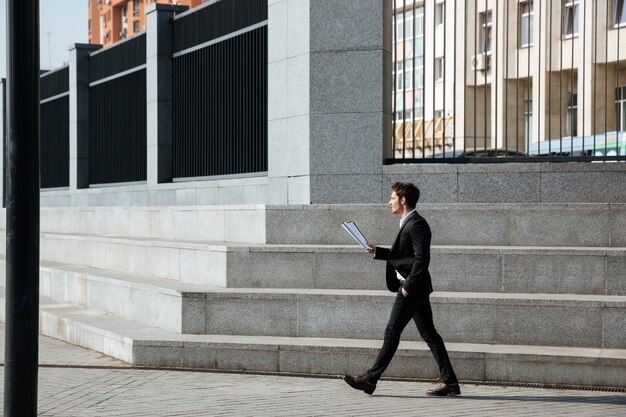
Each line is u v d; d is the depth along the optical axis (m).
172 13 16.77
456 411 7.40
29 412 5.68
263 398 7.92
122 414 7.35
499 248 9.48
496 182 10.80
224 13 14.65
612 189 10.58
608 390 8.22
